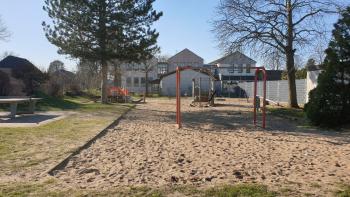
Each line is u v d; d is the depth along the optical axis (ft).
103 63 107.76
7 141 40.60
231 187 23.09
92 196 21.52
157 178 26.55
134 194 21.90
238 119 75.31
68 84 163.12
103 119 67.77
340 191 22.95
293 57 96.22
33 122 60.23
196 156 35.50
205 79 232.73
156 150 38.60
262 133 54.08
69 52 101.76
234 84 212.43
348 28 62.90
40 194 21.79
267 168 30.40
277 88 141.18
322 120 60.95
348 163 32.94
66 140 42.37
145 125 62.95
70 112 81.35
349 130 57.62
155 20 103.76
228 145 42.57
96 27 100.73
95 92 184.03
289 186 23.98
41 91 116.06
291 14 93.71
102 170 29.09
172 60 286.46
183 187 23.29
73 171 28.66
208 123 67.26
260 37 94.89
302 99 116.06
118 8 101.24
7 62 127.75
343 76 61.21
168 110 100.12
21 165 29.35
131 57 103.65
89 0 100.58
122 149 38.93
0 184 23.81
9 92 100.68
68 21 100.99
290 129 59.36
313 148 41.11
